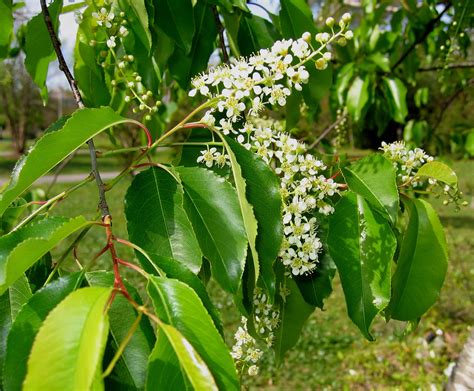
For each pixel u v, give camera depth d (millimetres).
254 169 224
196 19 345
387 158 268
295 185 254
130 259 1564
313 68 332
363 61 636
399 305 263
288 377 987
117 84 356
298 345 1091
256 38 368
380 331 1108
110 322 175
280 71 233
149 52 299
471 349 382
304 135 651
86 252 1672
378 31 648
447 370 895
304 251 241
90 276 177
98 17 304
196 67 357
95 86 346
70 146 196
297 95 340
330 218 242
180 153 283
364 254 233
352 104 618
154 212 209
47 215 224
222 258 205
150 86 333
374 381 961
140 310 143
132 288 181
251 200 219
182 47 313
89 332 129
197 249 202
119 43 337
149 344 175
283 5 333
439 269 260
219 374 151
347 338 1119
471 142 733
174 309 157
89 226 194
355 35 664
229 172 253
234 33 374
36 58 331
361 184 245
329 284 276
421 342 1046
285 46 234
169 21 311
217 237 207
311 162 246
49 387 125
